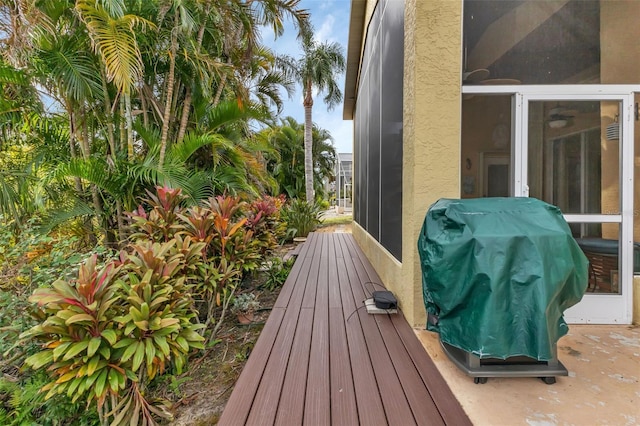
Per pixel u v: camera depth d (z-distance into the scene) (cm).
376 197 450
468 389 171
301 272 443
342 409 154
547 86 254
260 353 211
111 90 486
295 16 623
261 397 164
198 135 521
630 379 180
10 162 447
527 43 257
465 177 256
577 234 263
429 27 244
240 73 603
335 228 1262
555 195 259
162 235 313
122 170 440
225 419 147
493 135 257
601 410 154
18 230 370
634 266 263
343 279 406
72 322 158
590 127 258
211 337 299
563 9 258
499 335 159
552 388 172
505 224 169
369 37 525
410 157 258
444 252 176
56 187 443
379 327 254
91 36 374
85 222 473
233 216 406
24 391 212
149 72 518
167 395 229
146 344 175
